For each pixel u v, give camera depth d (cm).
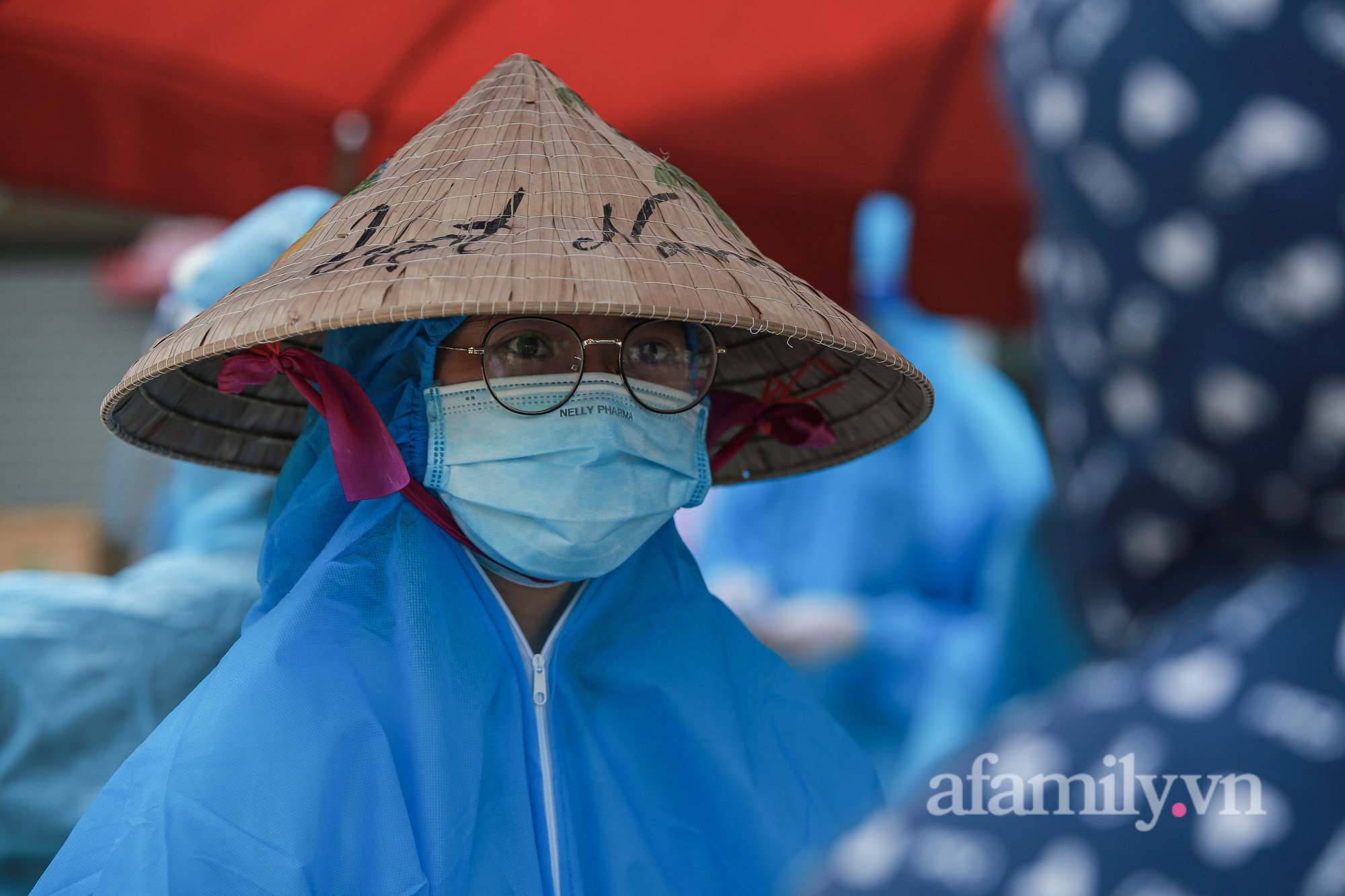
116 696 320
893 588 660
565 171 259
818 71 681
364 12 608
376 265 236
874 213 729
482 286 224
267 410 309
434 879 236
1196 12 101
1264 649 91
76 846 234
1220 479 98
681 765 281
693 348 278
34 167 574
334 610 253
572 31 660
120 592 338
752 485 693
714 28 662
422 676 250
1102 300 105
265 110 625
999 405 709
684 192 271
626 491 264
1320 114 95
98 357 1191
